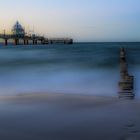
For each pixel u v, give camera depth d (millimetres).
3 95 13750
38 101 11750
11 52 72500
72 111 9758
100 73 22984
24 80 20250
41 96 13117
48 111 9820
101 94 14023
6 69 28391
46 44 151250
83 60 38812
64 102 11461
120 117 8828
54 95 13359
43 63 35000
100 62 34594
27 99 12297
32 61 38969
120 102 11156
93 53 59781
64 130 7719
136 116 8898
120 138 7035
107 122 8328
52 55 54906
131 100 11555
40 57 48531
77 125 8109
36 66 31000
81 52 65875
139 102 11062
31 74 23688
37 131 7660
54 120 8656
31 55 56781
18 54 62031
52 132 7574
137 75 20703
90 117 8922
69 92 14930
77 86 16938
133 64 30094
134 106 10344
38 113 9555
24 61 39469
